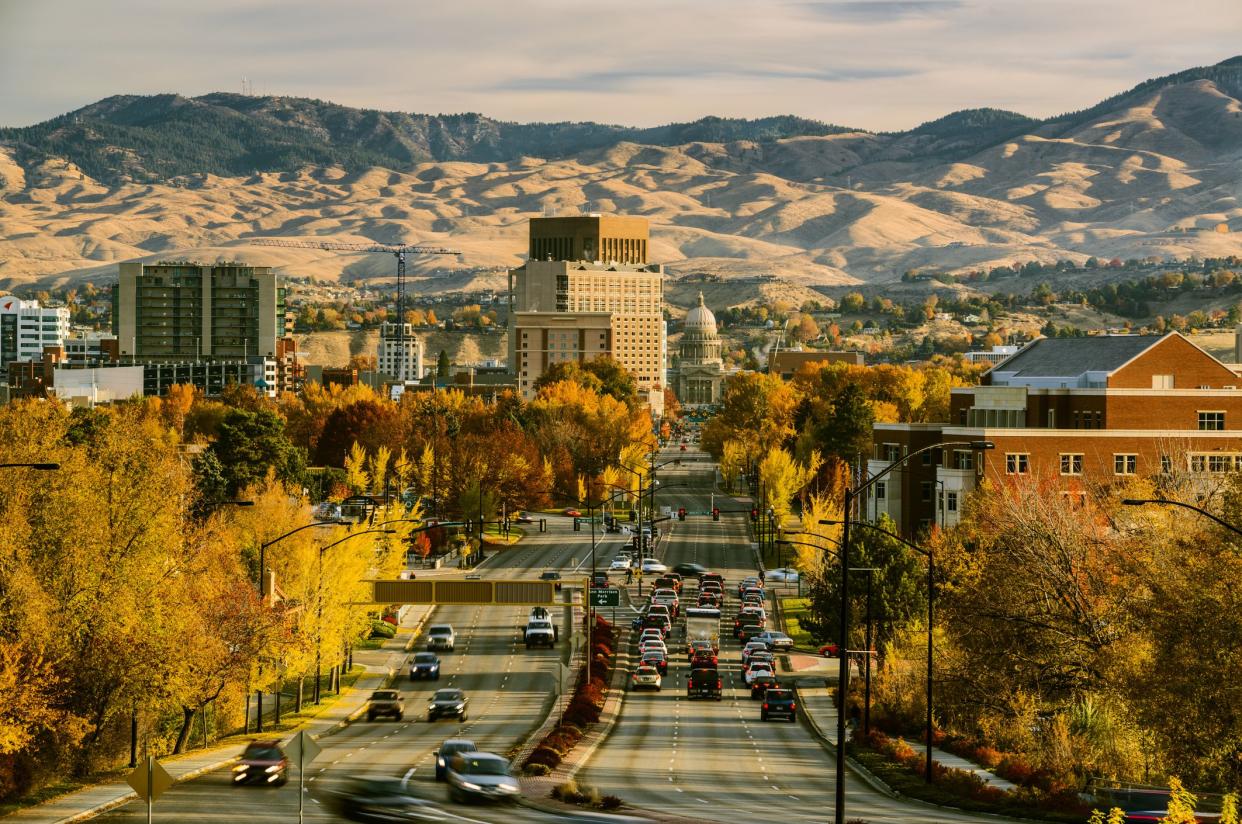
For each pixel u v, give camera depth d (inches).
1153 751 5492.1
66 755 5925.2
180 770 5816.9
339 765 6013.8
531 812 4857.3
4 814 4736.7
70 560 6131.9
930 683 5974.4
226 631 6766.7
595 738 7431.1
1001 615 6835.6
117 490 6427.2
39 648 5703.7
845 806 5305.1
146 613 6299.2
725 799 5506.9
